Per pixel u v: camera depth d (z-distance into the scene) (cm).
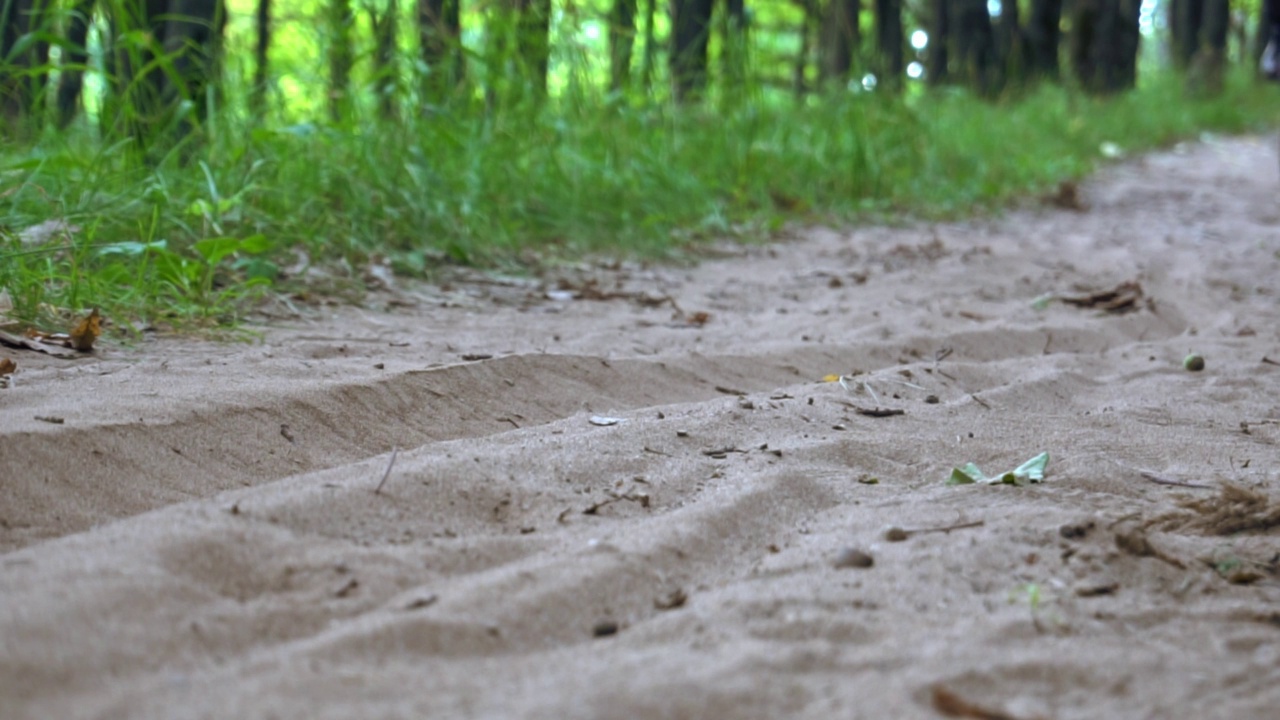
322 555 165
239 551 165
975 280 265
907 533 172
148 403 182
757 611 162
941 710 141
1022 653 158
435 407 191
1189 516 177
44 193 218
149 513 169
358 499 172
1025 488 181
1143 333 240
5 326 200
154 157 241
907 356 221
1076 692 150
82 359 196
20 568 162
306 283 229
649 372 205
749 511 174
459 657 156
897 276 267
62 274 212
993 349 226
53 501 171
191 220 230
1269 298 260
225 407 183
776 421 193
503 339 217
